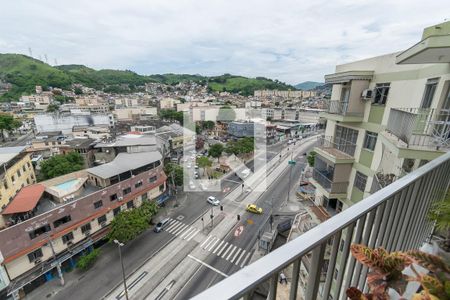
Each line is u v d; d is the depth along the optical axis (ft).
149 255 54.13
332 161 29.73
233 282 2.69
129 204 60.95
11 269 39.52
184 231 63.62
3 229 40.11
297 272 3.58
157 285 46.24
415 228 7.93
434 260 4.28
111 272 48.83
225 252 55.42
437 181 8.43
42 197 52.19
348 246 5.00
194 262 52.26
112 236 52.21
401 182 6.07
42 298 42.63
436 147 15.80
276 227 63.36
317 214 33.65
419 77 19.85
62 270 47.83
